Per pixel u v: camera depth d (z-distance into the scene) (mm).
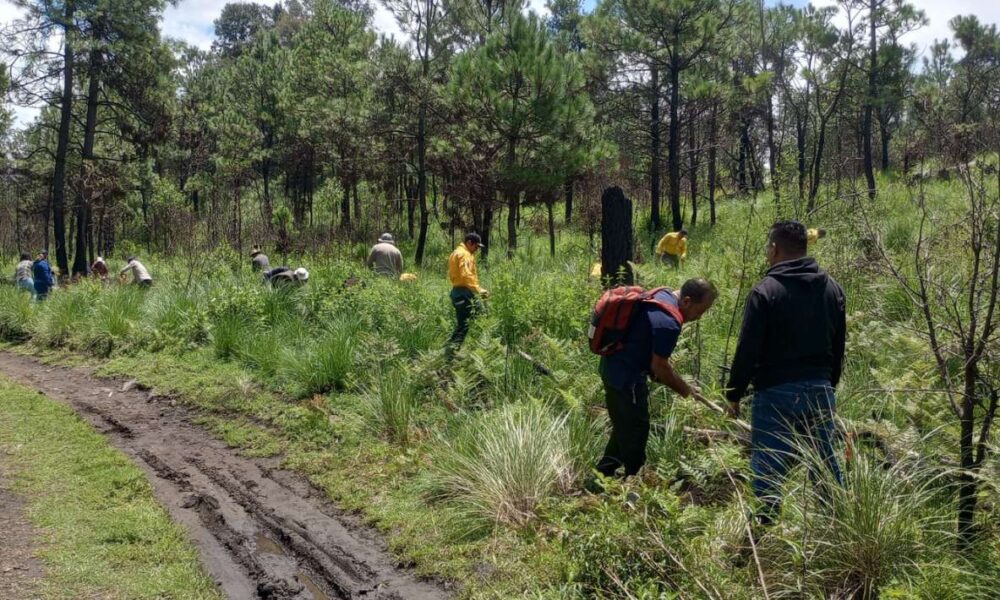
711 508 4371
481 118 19672
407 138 24234
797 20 21781
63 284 17906
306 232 20859
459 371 6930
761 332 3945
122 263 25750
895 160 27656
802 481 3953
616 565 3699
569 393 5969
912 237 8141
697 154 26188
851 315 6422
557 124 18984
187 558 4551
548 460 5102
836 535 3633
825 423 3979
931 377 5016
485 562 4395
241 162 30609
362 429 6672
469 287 8258
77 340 11242
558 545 4316
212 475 6035
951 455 4215
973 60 25750
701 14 21141
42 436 6883
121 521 4992
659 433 5516
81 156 25391
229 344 9656
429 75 21781
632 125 25078
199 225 16828
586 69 22844
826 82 21734
